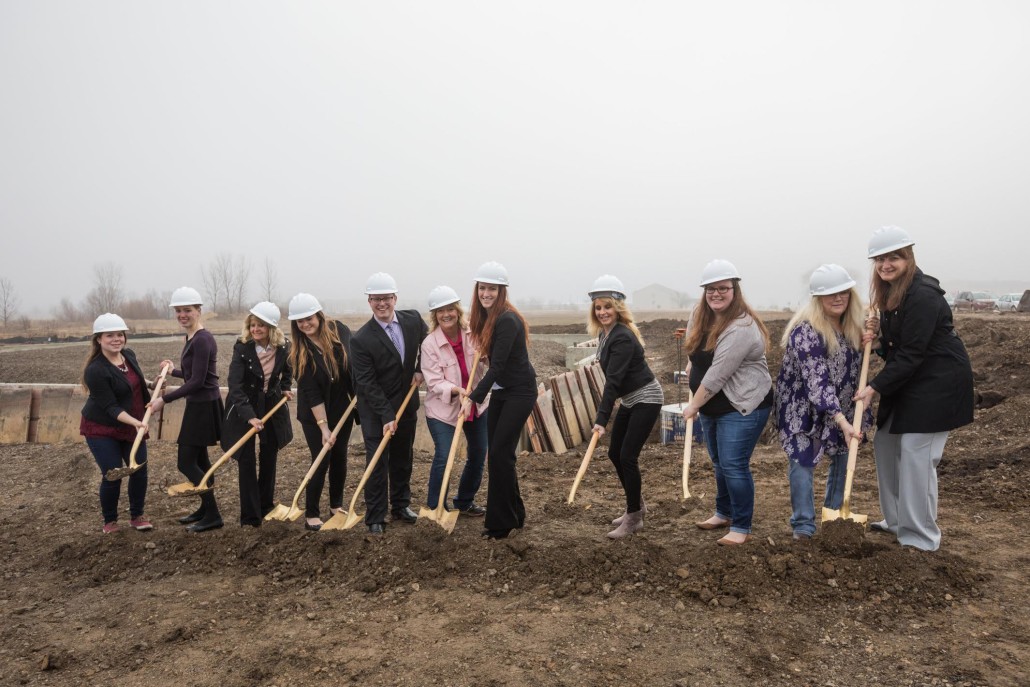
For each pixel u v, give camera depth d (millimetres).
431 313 5352
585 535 5145
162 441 9148
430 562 4496
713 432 4855
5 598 4418
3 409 9836
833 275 4301
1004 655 3242
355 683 3236
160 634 3816
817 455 4520
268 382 5473
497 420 5031
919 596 3807
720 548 4355
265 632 3791
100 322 5262
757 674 3180
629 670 3256
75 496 6793
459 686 3172
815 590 3895
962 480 6023
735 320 4387
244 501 5383
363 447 8625
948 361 4188
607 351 4781
